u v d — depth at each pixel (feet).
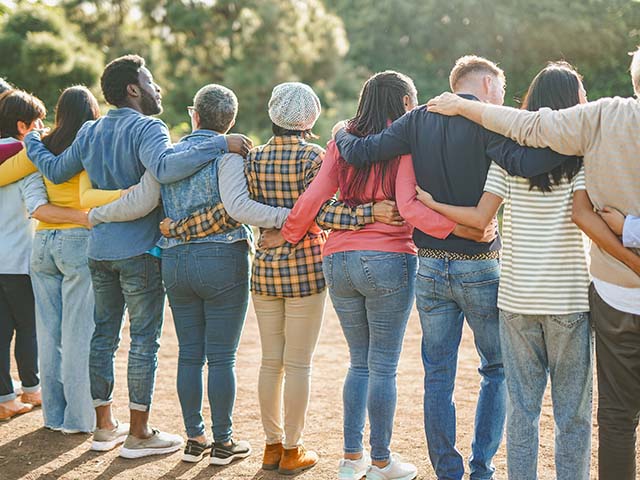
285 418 12.71
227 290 12.71
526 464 10.30
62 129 14.29
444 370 11.14
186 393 13.17
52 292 14.76
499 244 10.96
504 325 10.34
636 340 9.59
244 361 20.86
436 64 81.10
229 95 13.08
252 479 12.60
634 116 9.25
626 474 9.95
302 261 12.41
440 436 11.12
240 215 12.31
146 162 12.74
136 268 13.26
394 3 80.94
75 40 34.60
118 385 18.22
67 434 14.71
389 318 11.65
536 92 10.36
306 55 61.31
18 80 32.04
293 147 12.37
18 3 35.14
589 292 9.94
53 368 14.83
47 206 14.21
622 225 9.36
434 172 10.78
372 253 11.47
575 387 10.13
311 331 12.60
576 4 74.84
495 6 77.71
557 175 9.84
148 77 13.64
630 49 74.08
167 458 13.55
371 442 12.00
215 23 62.85
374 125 11.53
